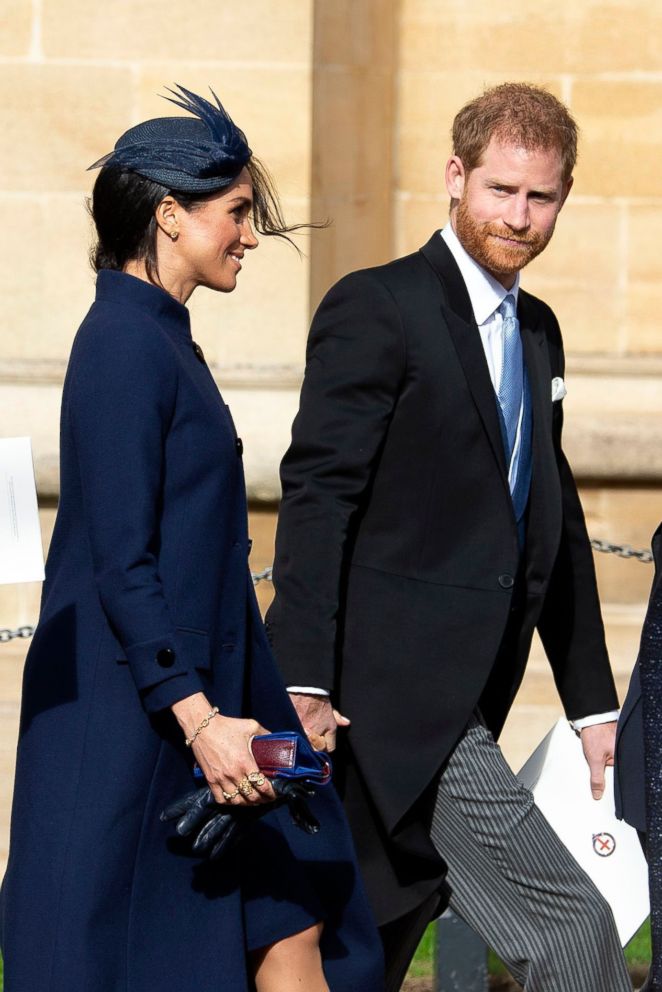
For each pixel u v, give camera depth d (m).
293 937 10.23
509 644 12.41
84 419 9.46
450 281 11.98
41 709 9.78
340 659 11.78
